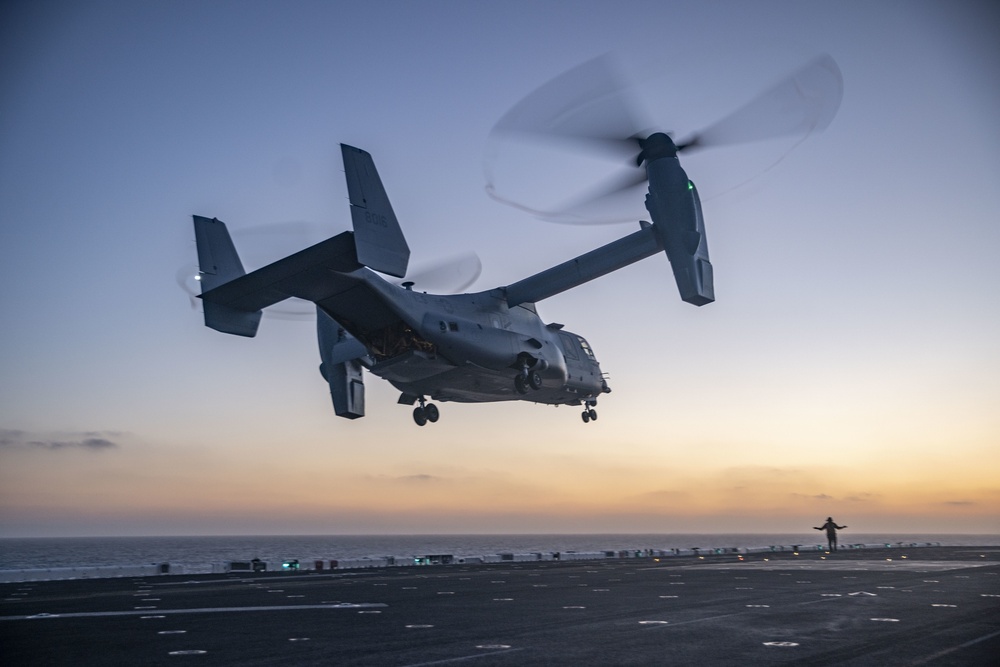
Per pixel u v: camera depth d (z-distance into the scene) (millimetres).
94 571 23438
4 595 16656
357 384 28453
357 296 22422
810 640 9516
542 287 27031
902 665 7828
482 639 9727
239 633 10336
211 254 23984
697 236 20922
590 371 32656
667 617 11992
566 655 8469
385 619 11891
